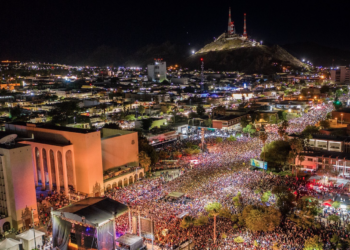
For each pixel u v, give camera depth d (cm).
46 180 9769
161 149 13775
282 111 19850
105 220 5503
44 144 9406
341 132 13950
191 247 5978
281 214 7344
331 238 6166
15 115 19238
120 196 8638
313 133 13512
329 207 7719
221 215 7131
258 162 10812
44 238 6638
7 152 7319
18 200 7450
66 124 17788
